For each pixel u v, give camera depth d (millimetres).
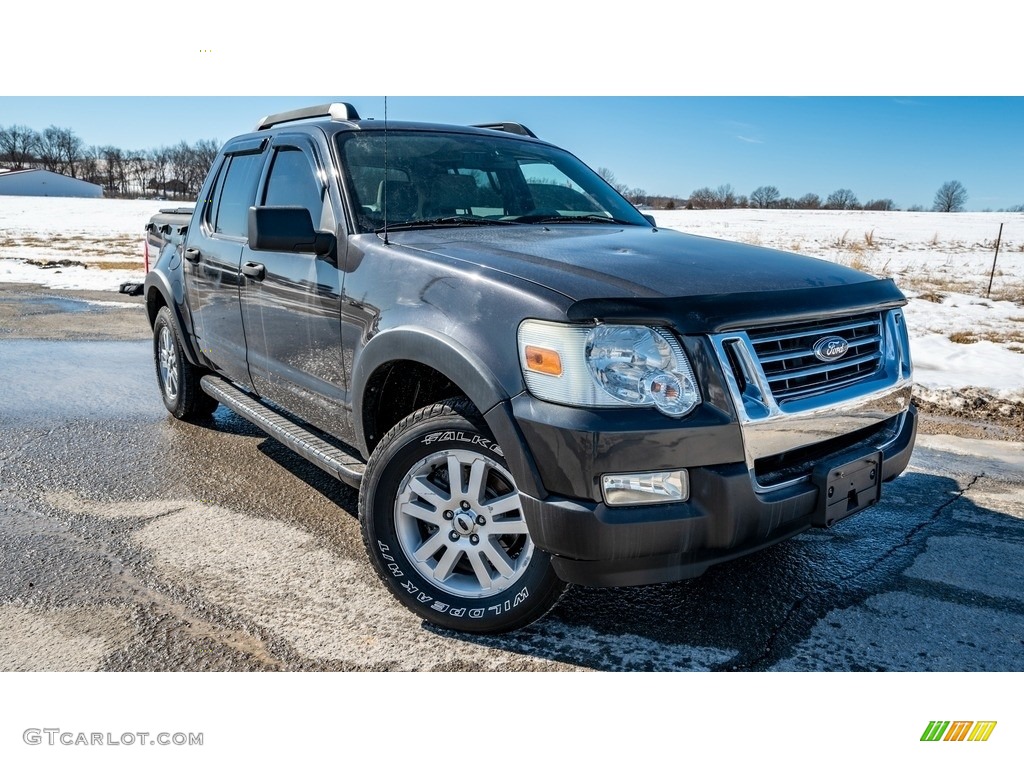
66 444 4840
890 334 2973
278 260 3670
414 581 2805
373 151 3643
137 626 2768
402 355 2781
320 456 3303
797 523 2541
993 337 9258
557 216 3861
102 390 6309
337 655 2633
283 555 3346
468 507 2711
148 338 8867
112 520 3688
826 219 64188
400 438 2770
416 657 2637
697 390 2348
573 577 2434
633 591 3115
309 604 2943
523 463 2400
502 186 3881
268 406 4211
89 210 69500
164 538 3494
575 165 4457
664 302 2371
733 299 2457
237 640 2699
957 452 5062
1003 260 26844
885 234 44125
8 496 3965
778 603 3037
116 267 18344
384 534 2836
